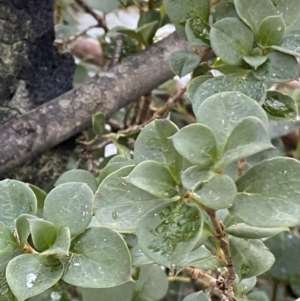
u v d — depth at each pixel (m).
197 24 0.42
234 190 0.32
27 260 0.35
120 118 0.65
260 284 0.59
